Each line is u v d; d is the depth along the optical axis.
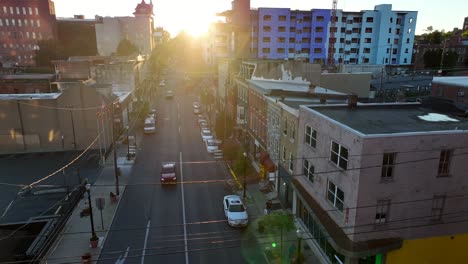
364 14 91.56
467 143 17.52
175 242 22.95
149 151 42.59
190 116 62.28
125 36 110.94
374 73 68.44
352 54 93.88
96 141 43.03
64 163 38.53
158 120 58.84
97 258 21.19
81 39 106.00
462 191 18.12
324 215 20.28
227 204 26.31
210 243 22.73
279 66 41.75
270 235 23.45
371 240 17.47
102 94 44.00
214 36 90.62
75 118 42.16
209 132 48.56
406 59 94.69
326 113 22.59
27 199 29.27
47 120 41.81
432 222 18.14
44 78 62.50
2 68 75.00
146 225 25.03
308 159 23.02
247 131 41.78
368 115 22.06
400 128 18.48
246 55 88.25
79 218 25.89
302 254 21.34
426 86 55.66
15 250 21.69
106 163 38.31
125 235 23.70
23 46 95.00
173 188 31.55
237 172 33.12
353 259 18.00
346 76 46.12
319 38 90.19
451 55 75.06
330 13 88.94
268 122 32.53
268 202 27.03
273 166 30.52
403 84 58.72
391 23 92.25
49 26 95.50
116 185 29.36
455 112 23.52
